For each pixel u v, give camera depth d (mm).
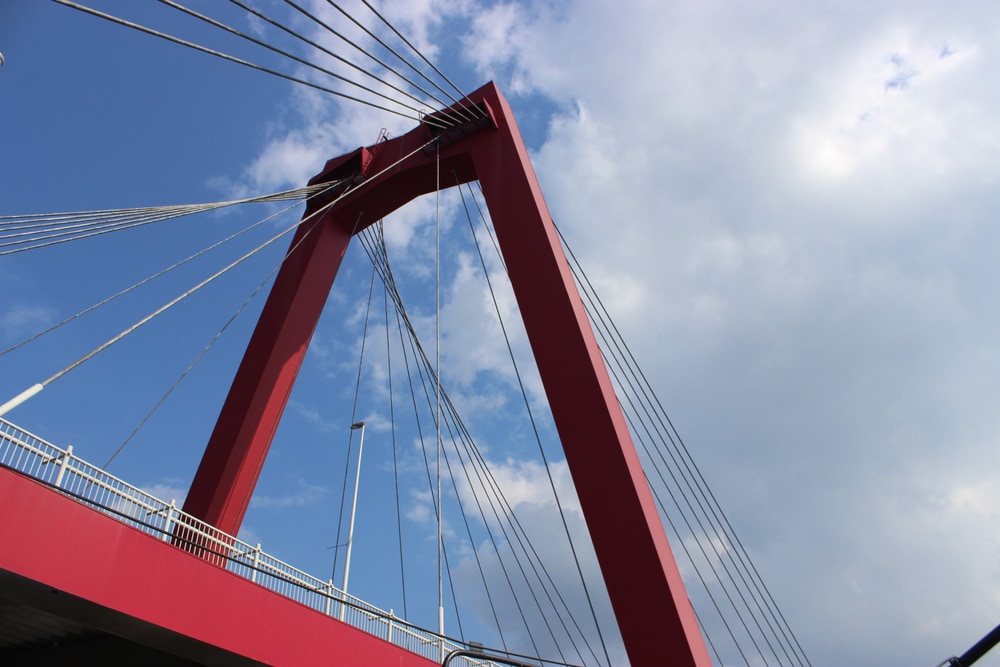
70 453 15711
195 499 24578
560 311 22109
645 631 17562
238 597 18078
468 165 27922
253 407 26078
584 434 20094
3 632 18234
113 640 18766
